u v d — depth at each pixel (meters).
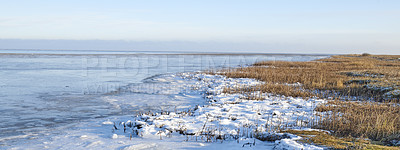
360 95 13.58
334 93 14.23
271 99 12.32
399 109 9.57
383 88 14.05
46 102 11.84
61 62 43.12
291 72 25.56
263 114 9.16
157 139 6.48
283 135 6.16
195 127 7.43
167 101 12.59
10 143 6.32
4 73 23.98
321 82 17.03
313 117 8.58
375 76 20.62
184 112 9.66
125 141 6.33
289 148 5.13
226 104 11.00
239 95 13.42
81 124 8.30
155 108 11.01
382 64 40.22
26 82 18.19
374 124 7.10
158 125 7.53
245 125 7.50
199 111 9.63
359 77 19.94
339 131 6.64
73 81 19.20
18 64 36.41
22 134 7.15
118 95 13.98
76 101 12.21
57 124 8.30
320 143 5.43
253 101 11.70
